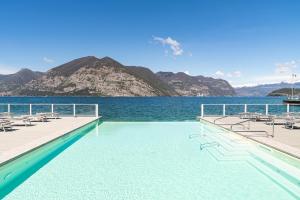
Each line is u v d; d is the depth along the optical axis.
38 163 8.49
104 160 8.77
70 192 6.10
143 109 48.94
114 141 12.14
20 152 7.55
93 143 11.68
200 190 6.25
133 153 9.73
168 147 10.77
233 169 7.82
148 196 5.90
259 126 14.13
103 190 6.22
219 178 7.04
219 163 8.40
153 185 6.54
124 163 8.40
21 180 6.90
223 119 18.31
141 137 13.23
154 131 15.34
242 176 7.21
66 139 11.74
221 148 10.41
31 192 6.11
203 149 10.34
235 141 11.26
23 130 12.45
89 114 20.17
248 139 10.48
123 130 15.80
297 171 7.21
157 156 9.27
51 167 8.00
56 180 6.87
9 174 6.91
